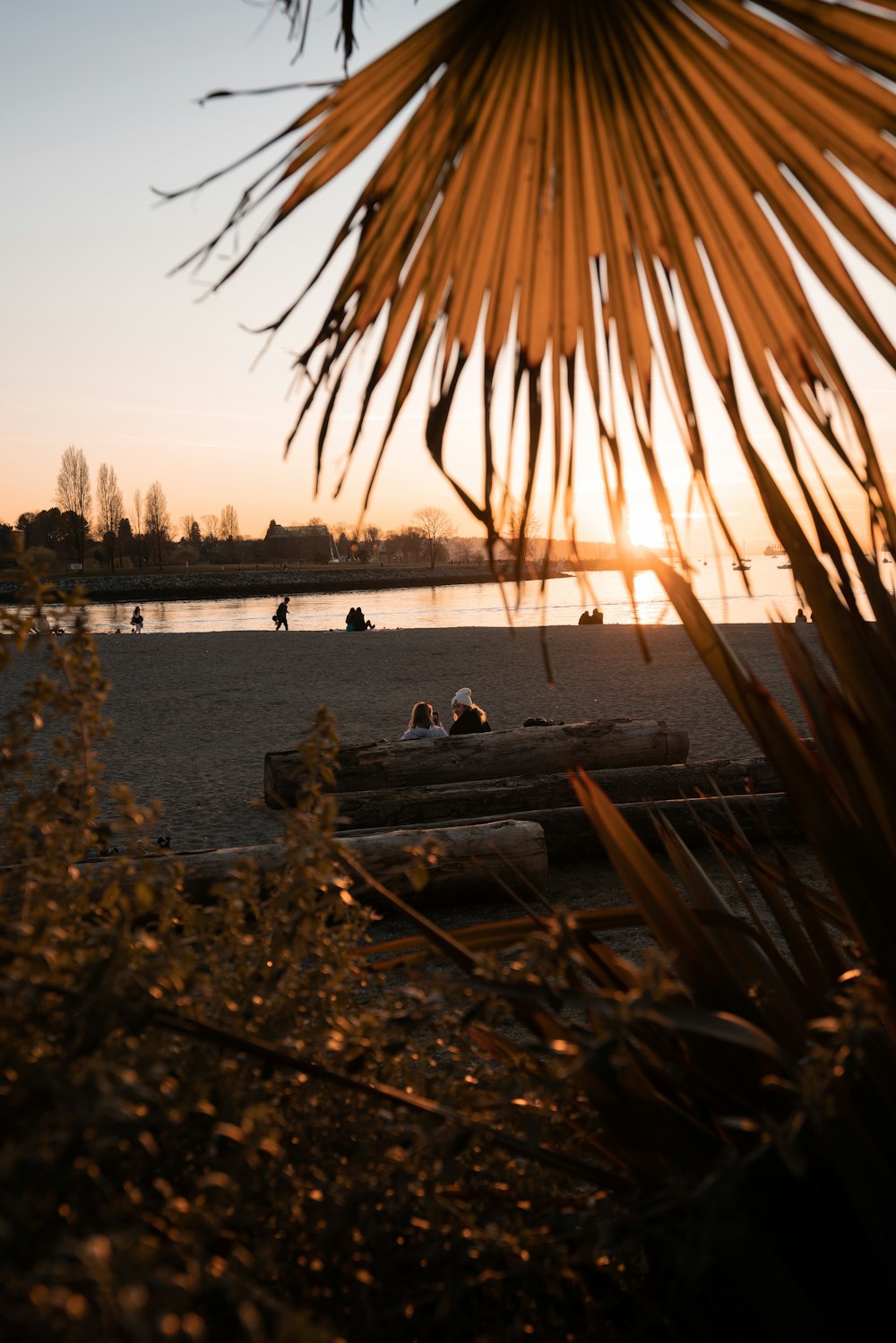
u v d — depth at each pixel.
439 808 7.98
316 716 1.78
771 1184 1.51
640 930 5.98
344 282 1.36
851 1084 1.42
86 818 1.66
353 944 1.78
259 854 5.63
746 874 6.97
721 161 1.28
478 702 19.52
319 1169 1.45
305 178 1.32
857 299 1.25
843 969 1.84
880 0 1.14
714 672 1.41
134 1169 1.22
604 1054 1.18
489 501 1.31
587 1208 1.54
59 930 1.28
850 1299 1.48
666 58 1.26
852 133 1.21
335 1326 1.32
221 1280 0.92
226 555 170.38
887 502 1.26
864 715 1.37
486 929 1.76
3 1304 0.81
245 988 1.52
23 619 1.67
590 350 1.32
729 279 1.30
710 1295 1.48
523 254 1.33
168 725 16.80
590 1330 1.51
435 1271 1.45
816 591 1.35
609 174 1.31
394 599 96.25
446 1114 1.34
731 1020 1.27
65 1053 1.17
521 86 1.30
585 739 10.01
